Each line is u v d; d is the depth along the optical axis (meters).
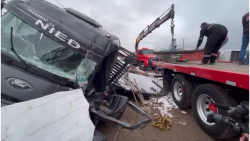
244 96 2.04
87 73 1.74
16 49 1.58
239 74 1.75
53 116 1.19
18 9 1.63
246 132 1.01
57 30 1.61
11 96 1.43
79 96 1.44
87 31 1.71
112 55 2.20
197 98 2.69
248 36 3.72
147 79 4.53
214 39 3.72
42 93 1.52
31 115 1.07
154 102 4.03
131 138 2.50
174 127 2.86
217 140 2.43
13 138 0.99
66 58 1.71
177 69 3.65
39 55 1.64
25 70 1.52
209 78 2.37
